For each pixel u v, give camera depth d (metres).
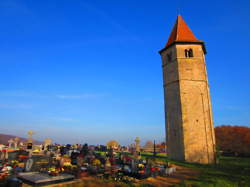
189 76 30.06
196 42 31.44
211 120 29.38
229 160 33.00
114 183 12.69
